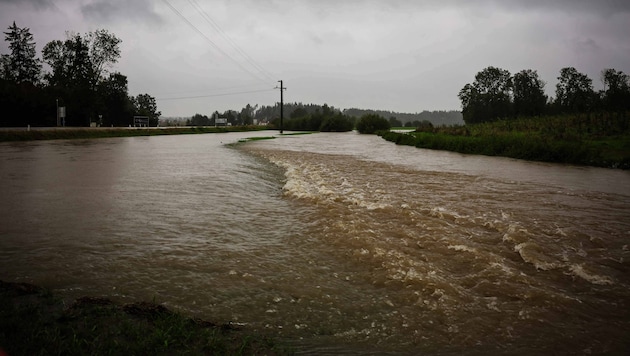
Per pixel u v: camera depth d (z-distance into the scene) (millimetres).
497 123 53656
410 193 12602
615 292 5355
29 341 3412
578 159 23562
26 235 7004
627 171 20141
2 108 50719
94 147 31266
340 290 5176
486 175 17750
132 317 4098
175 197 11039
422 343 3994
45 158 21469
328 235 7539
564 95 77375
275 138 56500
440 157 27562
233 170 17656
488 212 10047
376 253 6512
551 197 12391
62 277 5199
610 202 11719
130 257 6051
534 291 5203
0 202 9766
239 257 6250
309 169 18922
